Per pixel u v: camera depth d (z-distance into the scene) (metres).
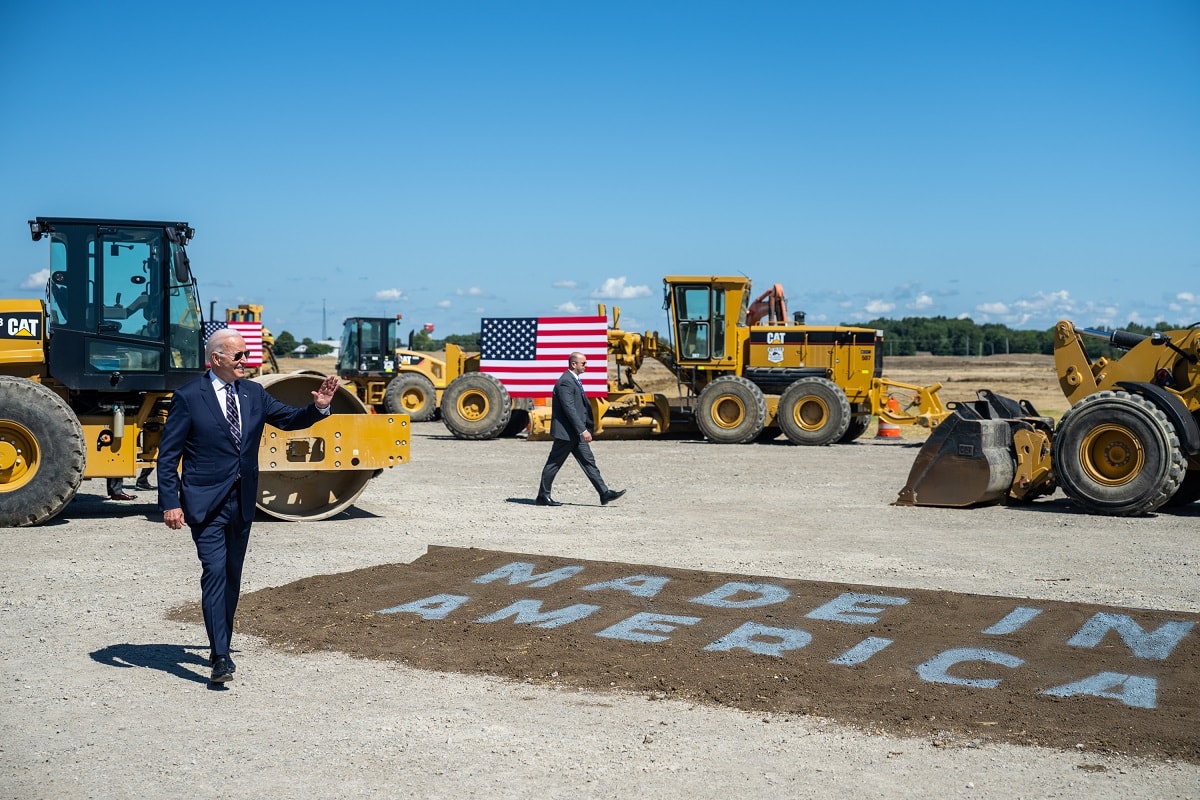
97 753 4.80
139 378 10.95
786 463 17.66
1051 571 8.70
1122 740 4.89
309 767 4.64
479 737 5.01
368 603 7.29
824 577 8.38
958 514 11.93
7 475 10.39
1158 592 7.90
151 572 8.45
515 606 7.14
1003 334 118.81
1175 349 12.39
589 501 12.89
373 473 11.45
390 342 29.61
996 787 4.43
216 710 5.38
